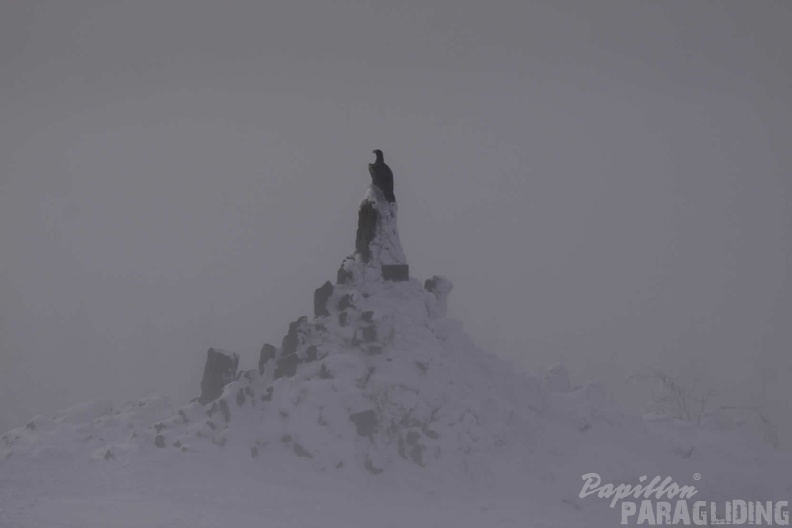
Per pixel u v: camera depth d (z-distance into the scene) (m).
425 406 62.62
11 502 50.56
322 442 60.97
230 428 61.97
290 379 65.19
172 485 55.38
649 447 66.06
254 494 54.41
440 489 58.91
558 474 60.91
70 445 64.19
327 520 49.97
